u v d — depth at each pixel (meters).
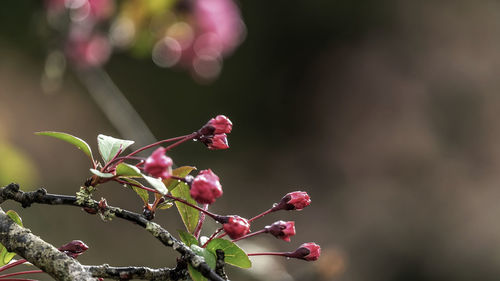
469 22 14.42
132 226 9.45
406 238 12.49
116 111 5.16
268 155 12.99
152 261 9.33
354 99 13.78
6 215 1.87
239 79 13.00
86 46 5.27
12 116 9.64
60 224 8.85
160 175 1.82
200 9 5.12
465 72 14.13
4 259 2.06
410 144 13.56
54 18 5.28
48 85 5.58
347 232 12.38
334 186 13.12
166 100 12.03
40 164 9.73
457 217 12.83
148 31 5.21
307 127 13.45
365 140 13.58
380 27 14.17
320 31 13.80
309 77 13.63
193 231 2.12
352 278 11.76
